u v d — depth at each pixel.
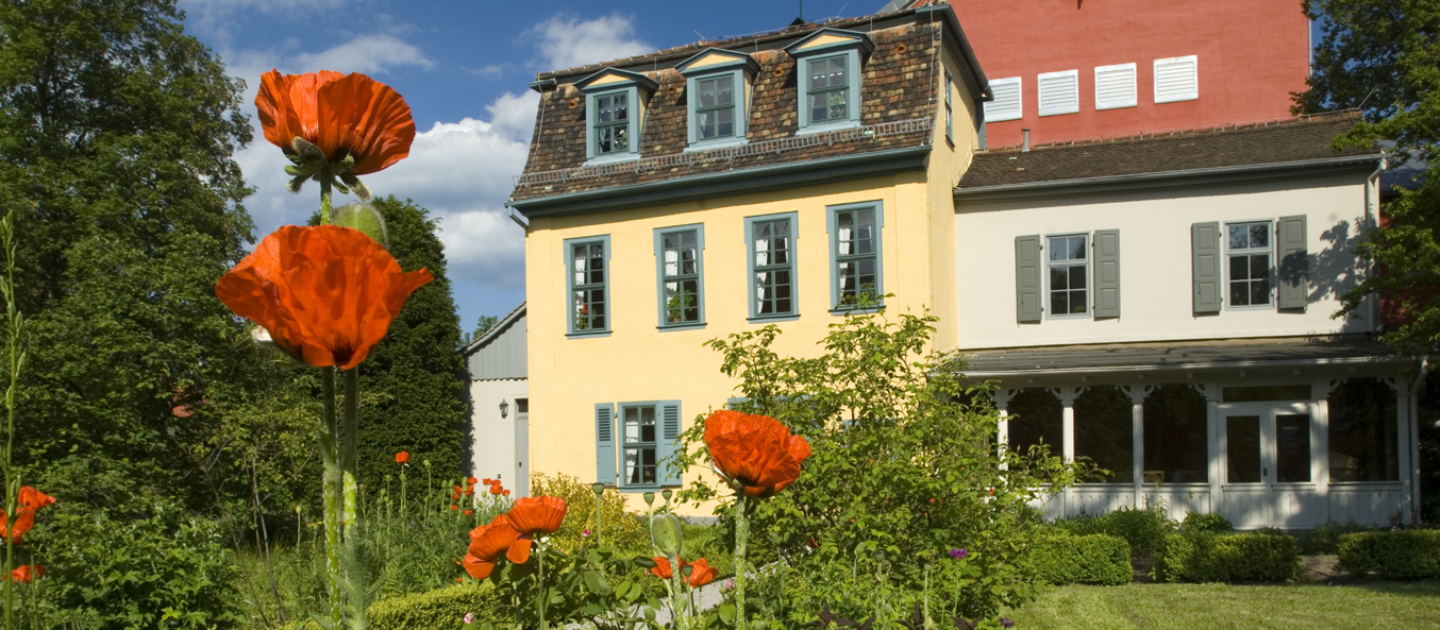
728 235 16.06
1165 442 16.39
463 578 8.06
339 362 0.77
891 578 5.78
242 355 13.32
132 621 6.19
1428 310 11.91
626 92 17.12
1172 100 22.88
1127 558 11.16
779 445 2.03
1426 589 10.18
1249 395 14.93
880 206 15.06
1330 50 20.52
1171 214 16.05
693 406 16.05
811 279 15.47
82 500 10.80
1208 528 13.59
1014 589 6.36
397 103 0.98
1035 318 16.64
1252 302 15.59
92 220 15.70
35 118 17.81
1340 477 15.78
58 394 11.87
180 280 13.25
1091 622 8.68
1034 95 23.97
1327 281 15.18
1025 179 16.94
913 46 15.77
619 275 16.81
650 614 4.13
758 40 16.73
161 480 11.78
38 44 16.67
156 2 19.41
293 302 0.73
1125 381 14.83
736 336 7.55
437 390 19.53
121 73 18.38
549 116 18.08
